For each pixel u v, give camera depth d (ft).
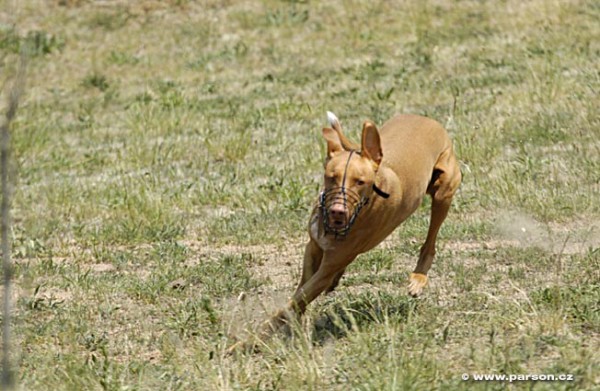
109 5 85.40
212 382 27.27
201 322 33.12
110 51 78.64
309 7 82.94
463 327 31.12
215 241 43.88
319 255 30.89
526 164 49.80
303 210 46.57
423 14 79.15
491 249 40.14
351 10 81.46
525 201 44.70
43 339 32.60
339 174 28.55
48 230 46.24
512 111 58.70
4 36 79.25
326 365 28.02
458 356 28.68
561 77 63.46
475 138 54.29
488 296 33.22
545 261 37.81
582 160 49.90
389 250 40.32
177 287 37.29
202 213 47.93
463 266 37.60
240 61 75.72
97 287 37.47
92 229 46.11
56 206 49.47
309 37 78.59
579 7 76.69
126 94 71.20
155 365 29.55
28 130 62.34
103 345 31.04
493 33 74.95
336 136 30.01
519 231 41.57
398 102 63.57
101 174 55.47
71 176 55.21
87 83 72.95
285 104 64.39
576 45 70.08
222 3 84.74
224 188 50.78
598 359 27.91
